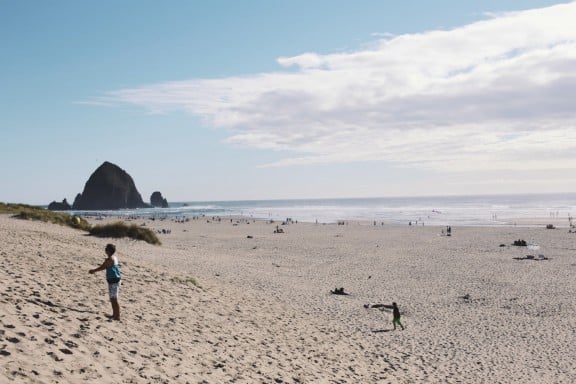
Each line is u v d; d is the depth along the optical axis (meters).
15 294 10.12
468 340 19.58
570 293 29.16
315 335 17.00
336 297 26.72
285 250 51.56
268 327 16.05
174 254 35.72
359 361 14.91
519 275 35.91
